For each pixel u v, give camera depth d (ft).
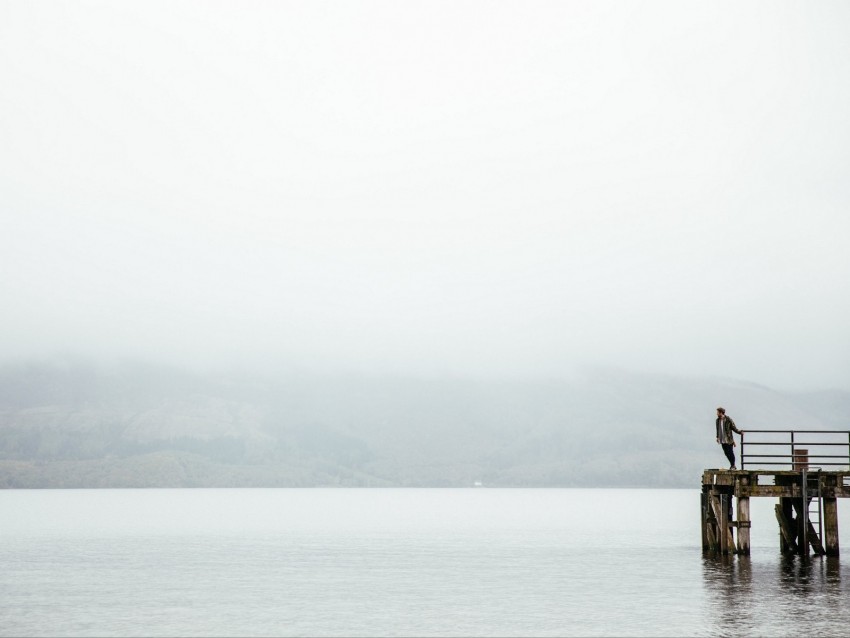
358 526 456.86
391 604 149.18
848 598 139.03
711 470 188.34
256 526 452.76
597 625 125.59
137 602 152.76
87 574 200.03
